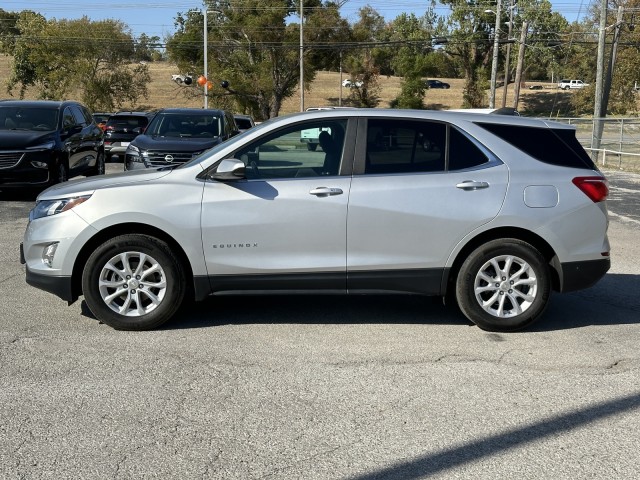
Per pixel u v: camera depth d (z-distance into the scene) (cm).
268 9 5850
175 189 596
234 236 595
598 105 3094
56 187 637
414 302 713
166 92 7750
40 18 6181
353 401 467
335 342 586
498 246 604
